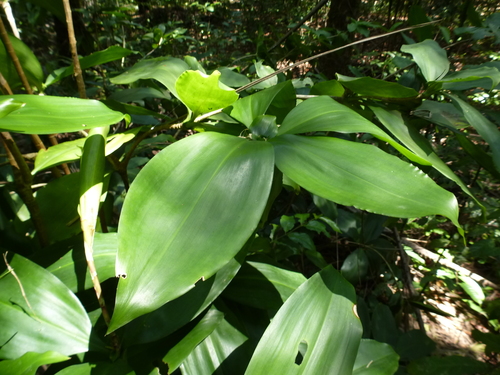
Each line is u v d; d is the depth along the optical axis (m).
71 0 1.15
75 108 0.33
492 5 1.71
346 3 1.83
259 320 0.50
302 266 0.96
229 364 0.43
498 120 0.66
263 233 0.95
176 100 0.93
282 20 2.98
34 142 0.50
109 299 0.46
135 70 0.61
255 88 0.78
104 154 0.40
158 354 0.41
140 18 2.96
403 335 0.78
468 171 1.04
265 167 0.33
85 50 1.21
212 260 0.27
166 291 0.25
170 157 0.33
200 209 0.30
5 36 0.45
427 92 0.58
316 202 0.81
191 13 3.03
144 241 0.27
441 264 1.01
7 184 0.56
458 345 0.91
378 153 0.36
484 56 1.12
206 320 0.44
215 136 0.37
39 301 0.37
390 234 1.14
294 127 0.43
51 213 0.50
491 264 1.10
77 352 0.36
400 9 1.74
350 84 0.59
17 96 0.32
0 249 0.41
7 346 0.35
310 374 0.33
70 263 0.43
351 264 0.93
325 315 0.37
